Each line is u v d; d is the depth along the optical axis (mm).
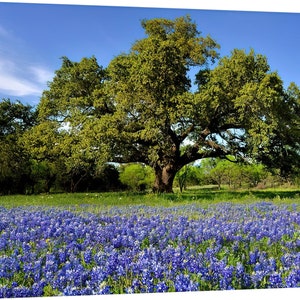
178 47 20516
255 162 21312
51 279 4508
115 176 38812
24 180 30859
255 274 4559
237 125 20719
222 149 21750
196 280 4520
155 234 6738
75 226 7555
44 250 5844
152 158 19922
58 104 22625
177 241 6523
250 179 38719
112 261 4922
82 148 19734
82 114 22109
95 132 19266
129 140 19859
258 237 6598
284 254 5668
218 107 19609
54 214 9742
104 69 23344
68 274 4504
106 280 4664
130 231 6906
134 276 4727
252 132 18000
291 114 19812
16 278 4707
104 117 19594
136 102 19328
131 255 5449
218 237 6480
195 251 5734
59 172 31156
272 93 17156
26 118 26500
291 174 23000
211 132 21375
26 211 10594
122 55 21297
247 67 18672
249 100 17438
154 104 19203
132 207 12023
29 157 26641
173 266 4953
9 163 27266
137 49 21797
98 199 16203
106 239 6621
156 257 5227
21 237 6586
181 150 26125
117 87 19984
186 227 7523
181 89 19766
